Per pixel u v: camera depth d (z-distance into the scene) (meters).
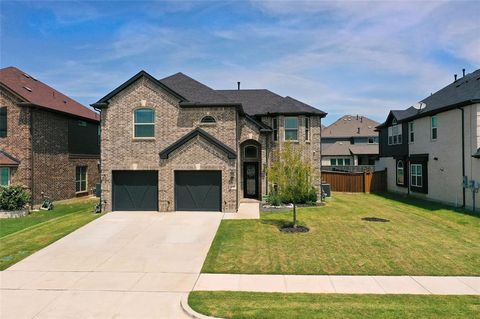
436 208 20.33
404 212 19.17
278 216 17.91
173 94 19.69
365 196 27.11
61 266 10.86
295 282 9.38
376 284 9.20
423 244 12.75
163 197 19.25
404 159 27.52
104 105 19.72
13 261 11.33
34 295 8.68
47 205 21.33
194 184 19.36
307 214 18.48
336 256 11.48
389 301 8.08
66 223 16.69
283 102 24.19
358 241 13.17
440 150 22.44
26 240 13.81
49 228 15.76
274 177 15.26
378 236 13.88
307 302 8.05
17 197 19.12
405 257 11.33
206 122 19.95
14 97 21.34
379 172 30.88
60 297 8.55
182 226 15.84
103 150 19.75
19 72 25.50
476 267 10.42
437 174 22.88
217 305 7.91
